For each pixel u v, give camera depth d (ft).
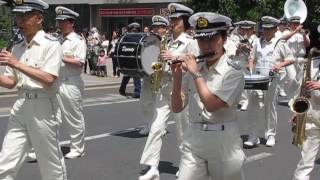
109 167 25.32
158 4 120.16
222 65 14.29
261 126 30.76
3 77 17.46
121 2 124.26
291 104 18.69
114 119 38.24
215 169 14.71
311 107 18.94
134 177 23.76
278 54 30.12
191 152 14.73
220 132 14.35
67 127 26.94
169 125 35.32
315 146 19.24
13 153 17.21
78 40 26.50
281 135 33.22
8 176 17.24
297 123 19.06
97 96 51.37
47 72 16.97
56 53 17.17
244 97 40.01
